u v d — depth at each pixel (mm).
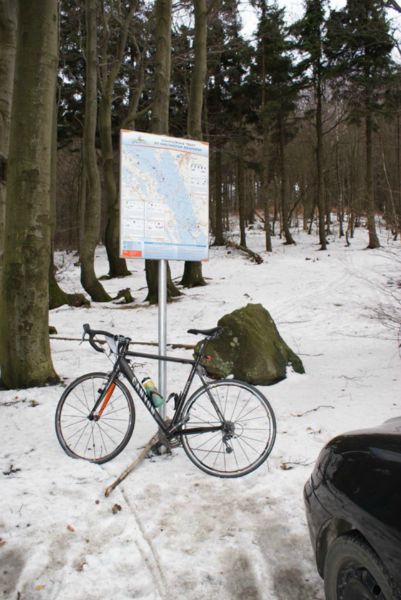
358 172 34781
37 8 5520
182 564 2754
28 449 4258
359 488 1957
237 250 28438
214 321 11195
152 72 23531
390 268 17984
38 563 2750
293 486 3596
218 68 28141
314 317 11711
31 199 5711
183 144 4273
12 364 5941
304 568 2734
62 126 26578
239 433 4328
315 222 49188
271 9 27094
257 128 31578
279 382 6367
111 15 18391
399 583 1632
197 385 6148
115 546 2904
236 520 3174
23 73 5559
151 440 3971
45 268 5977
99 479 3688
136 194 4102
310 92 32375
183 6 17812
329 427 4715
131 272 23172
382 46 23031
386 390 5828
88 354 7953
